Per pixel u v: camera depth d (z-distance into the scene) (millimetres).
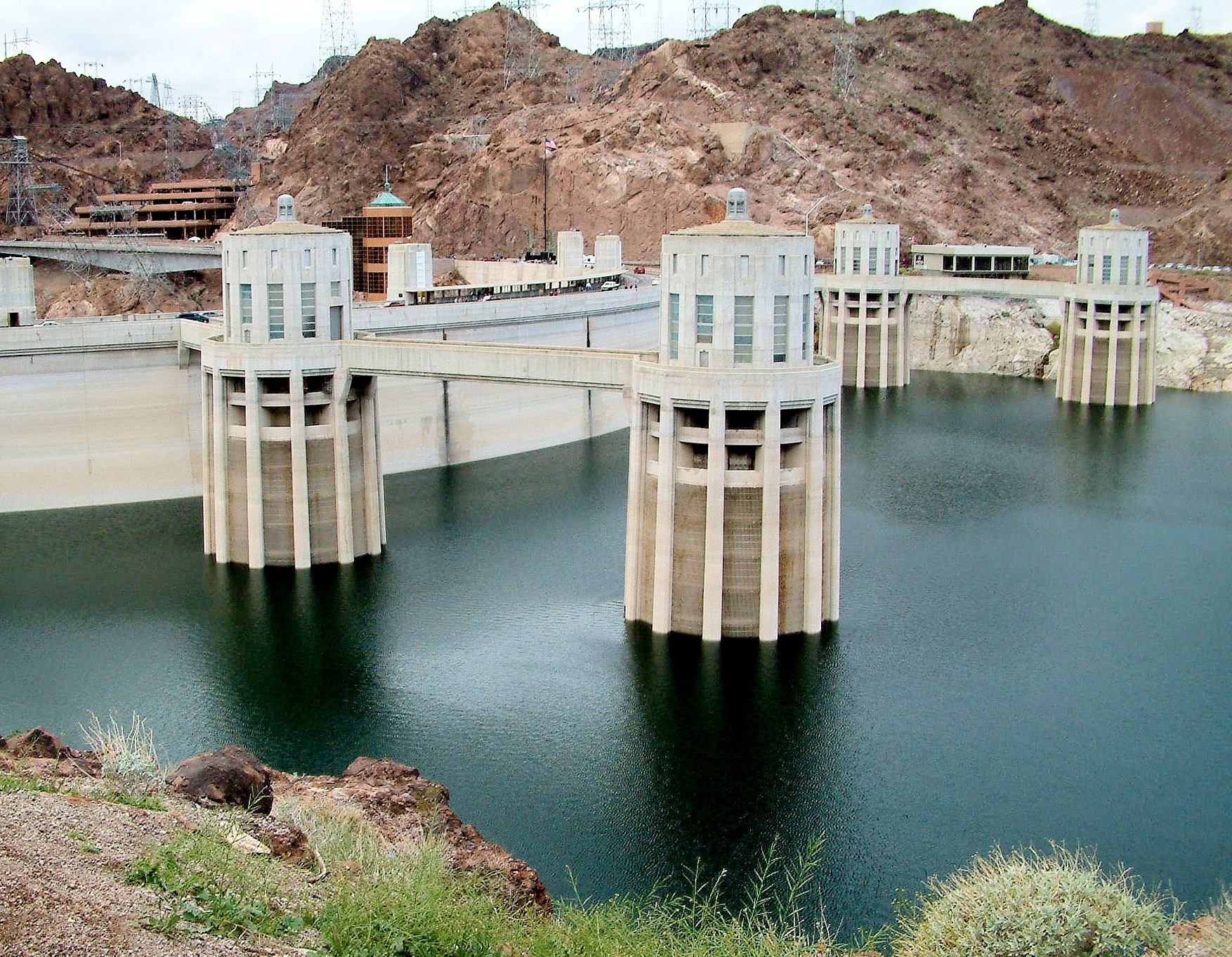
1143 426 187750
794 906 61281
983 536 125188
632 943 42812
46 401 132125
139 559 116188
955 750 78000
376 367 110875
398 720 81750
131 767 44312
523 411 166250
